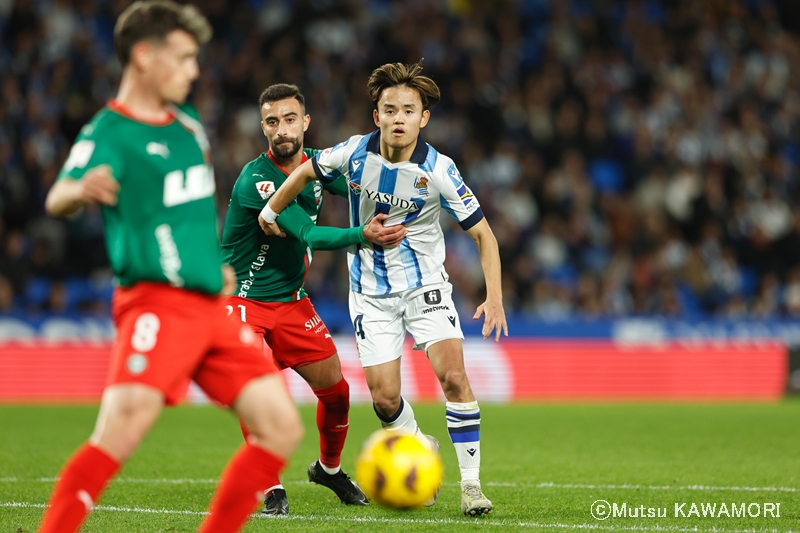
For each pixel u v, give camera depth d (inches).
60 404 1871.3
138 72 504.1
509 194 2536.9
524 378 2102.6
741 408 1898.4
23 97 2402.8
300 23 2797.7
